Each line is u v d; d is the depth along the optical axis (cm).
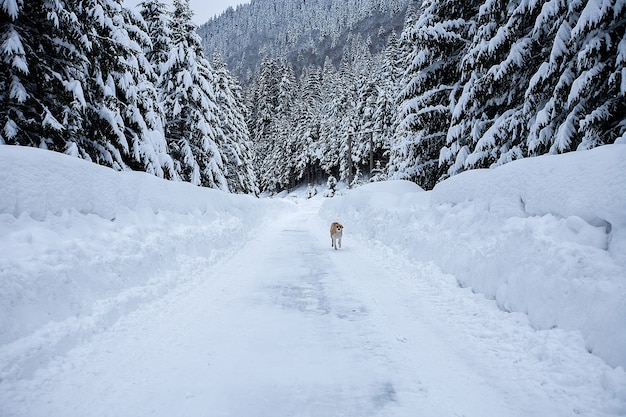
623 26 716
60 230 528
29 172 534
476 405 289
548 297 408
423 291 614
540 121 852
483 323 454
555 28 852
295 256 992
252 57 19812
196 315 503
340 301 570
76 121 1033
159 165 1467
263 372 344
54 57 995
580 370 320
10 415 270
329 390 313
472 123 1212
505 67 966
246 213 1678
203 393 308
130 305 507
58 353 366
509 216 599
